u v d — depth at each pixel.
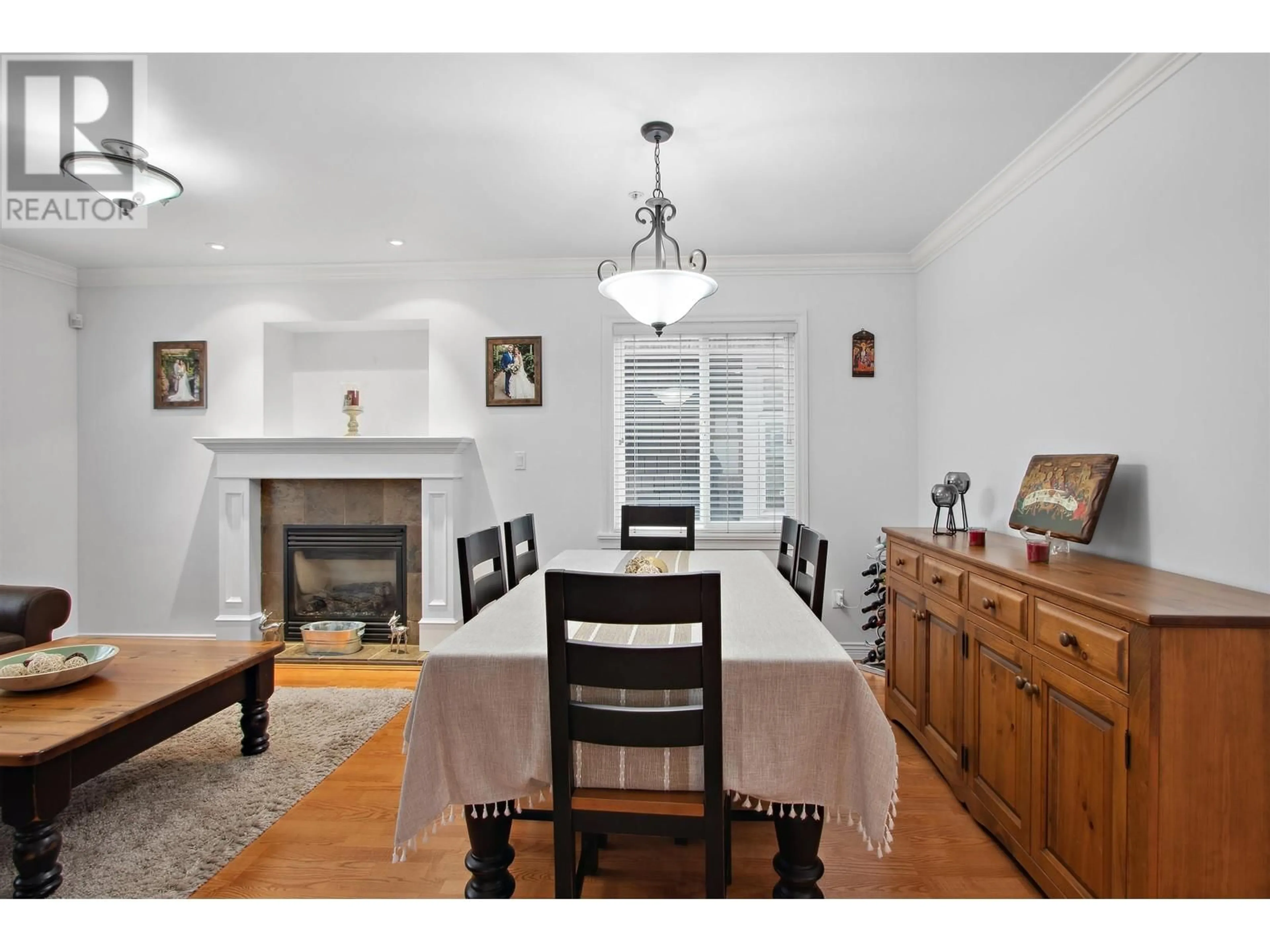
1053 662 1.61
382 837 1.98
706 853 1.35
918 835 1.98
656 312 2.24
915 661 2.57
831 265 3.81
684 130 2.33
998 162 2.60
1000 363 2.85
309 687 3.37
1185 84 1.77
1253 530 1.56
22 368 3.72
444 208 3.06
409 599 4.05
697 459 3.95
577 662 1.31
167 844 1.92
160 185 2.57
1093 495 2.00
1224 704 1.26
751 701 1.42
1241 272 1.60
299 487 4.08
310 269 3.95
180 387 4.03
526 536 2.85
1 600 2.93
